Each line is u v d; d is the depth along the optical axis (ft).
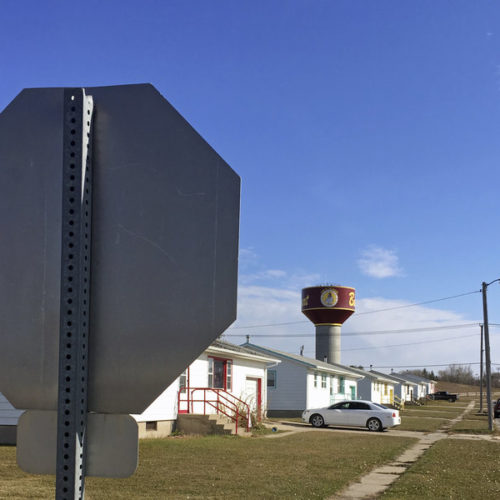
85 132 6.11
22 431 6.00
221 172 6.16
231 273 6.00
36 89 6.44
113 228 6.21
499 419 128.36
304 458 46.29
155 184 6.22
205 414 66.90
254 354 90.38
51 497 27.27
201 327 5.98
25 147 6.37
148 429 60.85
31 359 6.09
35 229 6.26
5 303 6.19
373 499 30.19
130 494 29.50
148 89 6.37
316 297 196.54
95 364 6.04
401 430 90.12
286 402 117.70
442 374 558.56
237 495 29.89
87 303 6.02
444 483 35.22
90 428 5.97
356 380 162.50
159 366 5.98
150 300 6.07
